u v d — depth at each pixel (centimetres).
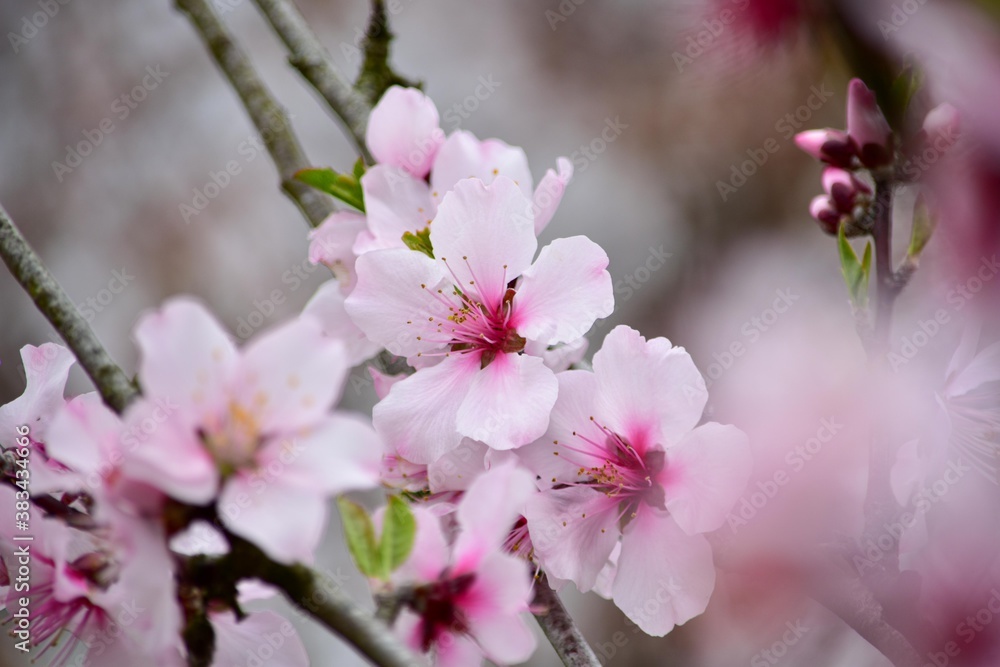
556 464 64
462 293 64
